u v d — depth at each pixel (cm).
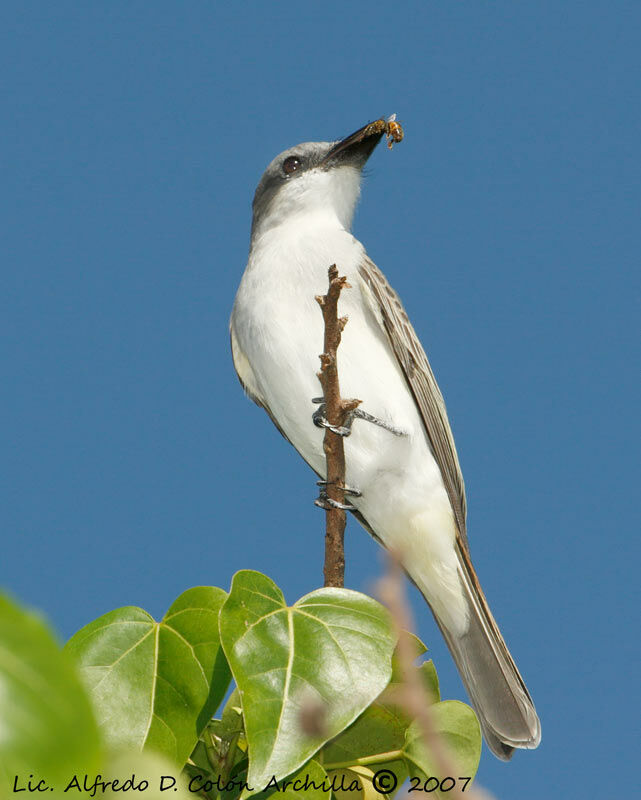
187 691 540
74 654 546
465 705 574
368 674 538
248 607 553
